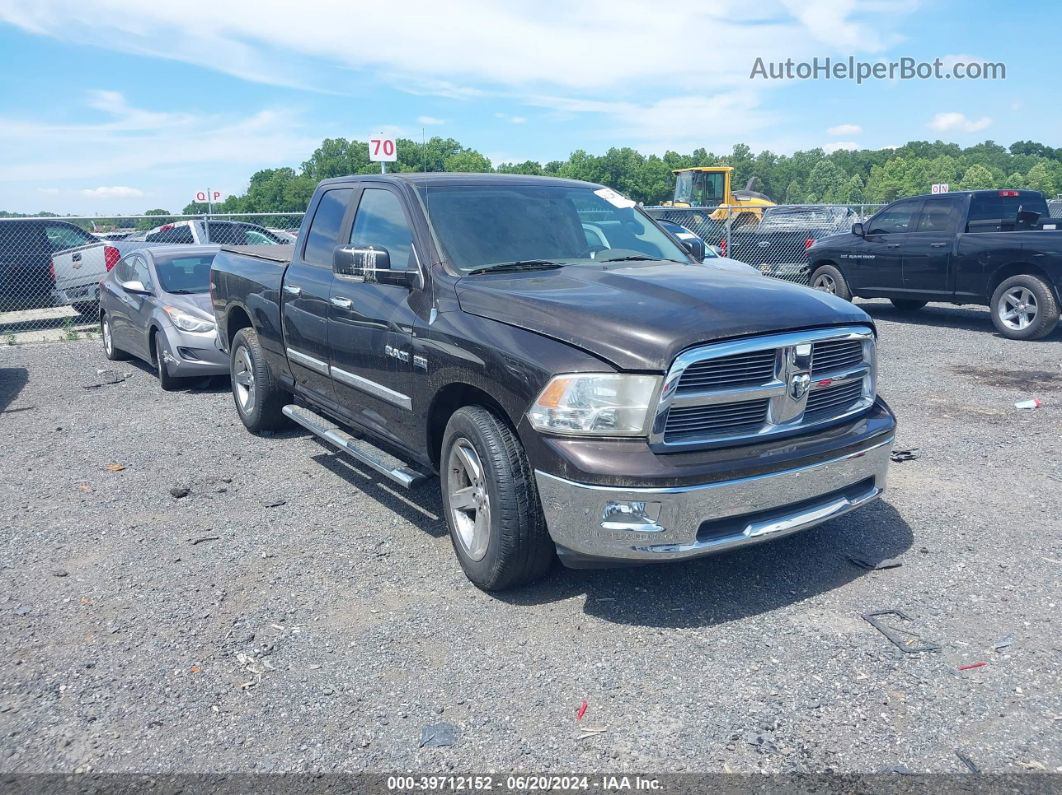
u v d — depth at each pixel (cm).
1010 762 288
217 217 1580
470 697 334
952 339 1171
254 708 329
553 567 452
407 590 430
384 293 498
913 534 484
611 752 299
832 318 399
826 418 407
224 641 381
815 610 397
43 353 1233
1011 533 482
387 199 530
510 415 389
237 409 753
